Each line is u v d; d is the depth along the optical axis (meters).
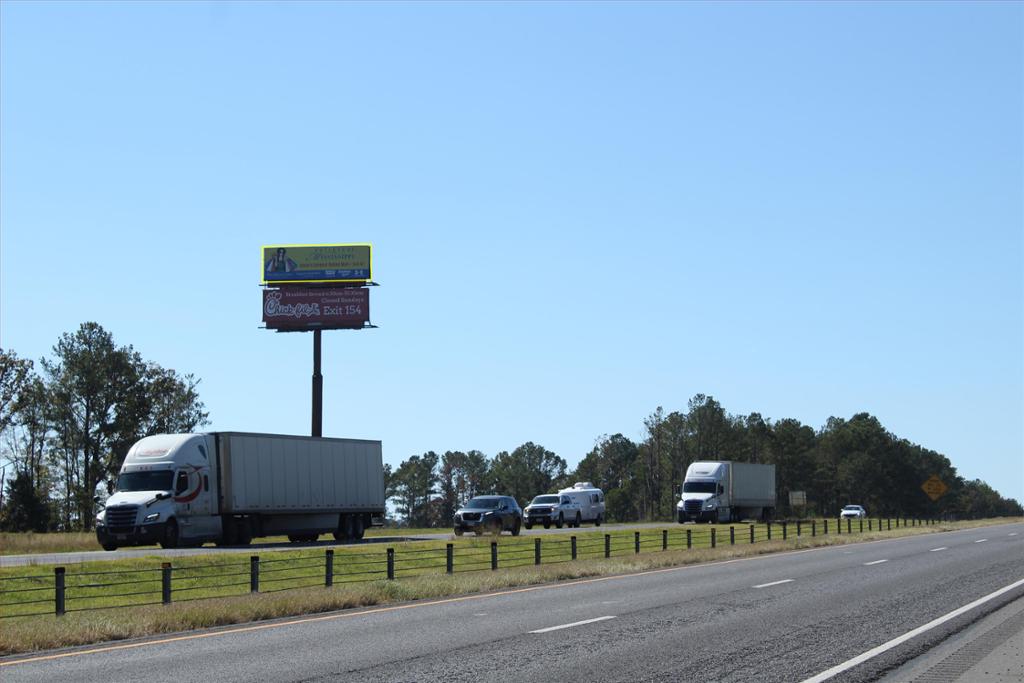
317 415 88.38
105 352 104.00
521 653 15.88
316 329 89.06
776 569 35.31
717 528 73.81
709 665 14.63
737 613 21.50
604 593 26.94
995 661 15.10
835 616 20.80
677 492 171.88
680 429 172.25
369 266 88.81
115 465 101.38
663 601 24.34
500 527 62.47
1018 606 22.58
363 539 60.34
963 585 27.95
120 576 31.14
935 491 81.62
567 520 80.19
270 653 16.19
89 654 16.39
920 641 17.05
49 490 101.56
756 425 192.88
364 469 60.38
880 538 63.72
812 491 198.62
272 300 89.44
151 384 106.50
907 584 28.41
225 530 50.94
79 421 102.81
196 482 48.84
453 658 15.41
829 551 47.53
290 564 36.38
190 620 20.30
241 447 51.16
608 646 16.61
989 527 89.31
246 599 24.31
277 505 53.06
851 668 14.33
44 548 48.88
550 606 23.58
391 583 27.81
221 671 14.38
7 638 17.36
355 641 17.55
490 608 23.36
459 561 40.66
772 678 13.57
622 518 199.75
